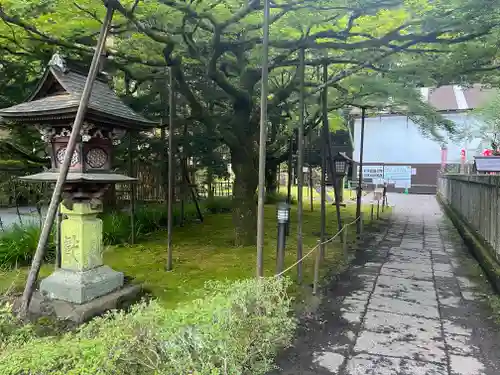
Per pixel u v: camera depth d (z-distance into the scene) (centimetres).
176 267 619
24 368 208
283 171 2341
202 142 921
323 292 525
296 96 1007
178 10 508
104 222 834
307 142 1261
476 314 451
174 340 249
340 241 877
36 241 636
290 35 613
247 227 781
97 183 445
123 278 499
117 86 988
